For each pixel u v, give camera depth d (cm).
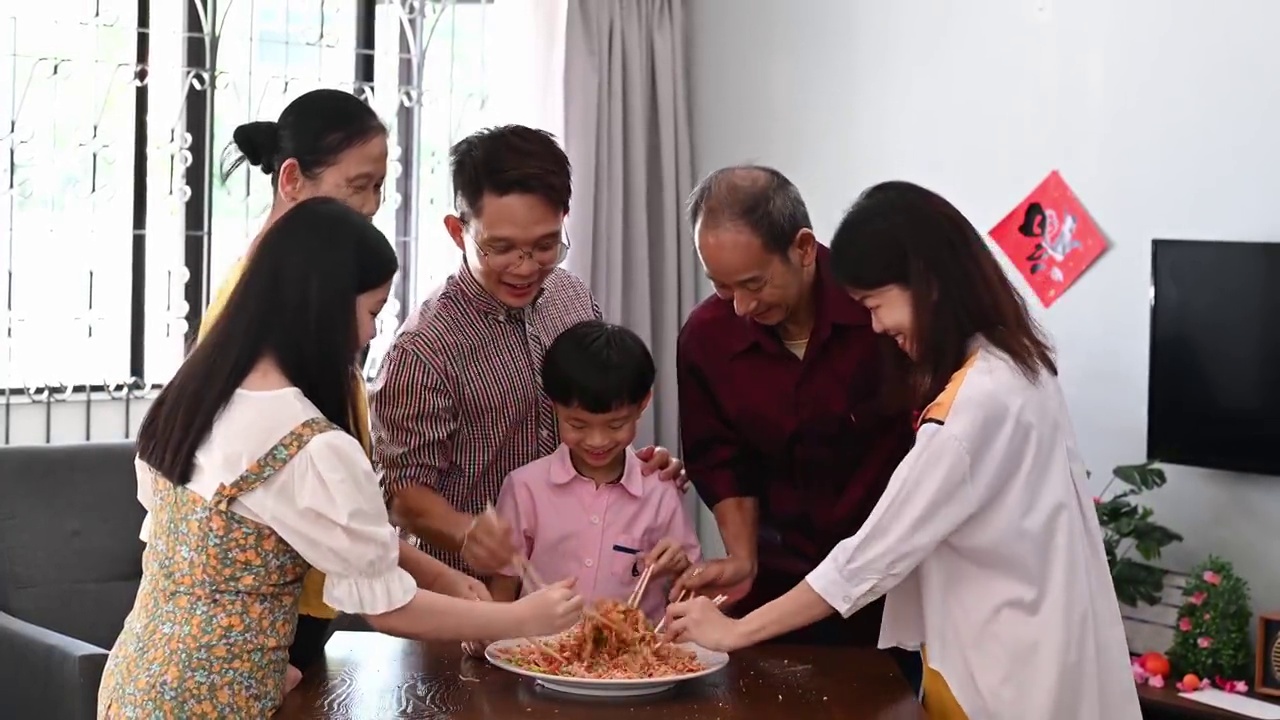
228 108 422
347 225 189
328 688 204
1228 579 358
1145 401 387
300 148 231
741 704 201
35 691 320
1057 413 210
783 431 257
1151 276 377
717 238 233
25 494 368
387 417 242
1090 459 398
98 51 402
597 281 454
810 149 458
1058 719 203
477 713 193
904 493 201
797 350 257
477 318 246
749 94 472
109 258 408
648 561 242
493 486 254
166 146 414
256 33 425
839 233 209
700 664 213
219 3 417
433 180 452
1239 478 372
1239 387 363
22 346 397
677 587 242
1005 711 204
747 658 225
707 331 261
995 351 206
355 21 441
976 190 419
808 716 196
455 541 237
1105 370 394
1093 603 211
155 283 415
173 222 416
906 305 207
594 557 251
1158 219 381
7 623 333
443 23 452
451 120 453
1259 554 369
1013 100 409
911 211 205
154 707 181
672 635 215
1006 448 202
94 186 404
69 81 398
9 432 396
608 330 245
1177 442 374
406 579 192
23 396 398
